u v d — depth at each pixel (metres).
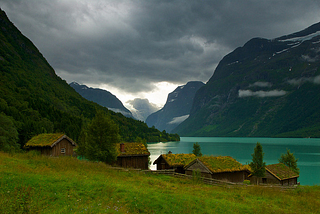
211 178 39.53
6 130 65.25
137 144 53.06
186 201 18.39
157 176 38.78
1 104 111.69
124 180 26.36
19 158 32.09
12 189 15.80
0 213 12.48
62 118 156.75
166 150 167.62
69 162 32.12
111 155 42.28
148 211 15.88
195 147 70.00
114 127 43.28
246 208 19.73
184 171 51.12
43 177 19.81
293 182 51.50
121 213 14.50
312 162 111.12
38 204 14.32
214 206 18.81
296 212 20.53
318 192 33.19
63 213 13.55
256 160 45.69
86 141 42.56
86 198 16.59
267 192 28.55
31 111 130.12
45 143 53.53
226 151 168.00
